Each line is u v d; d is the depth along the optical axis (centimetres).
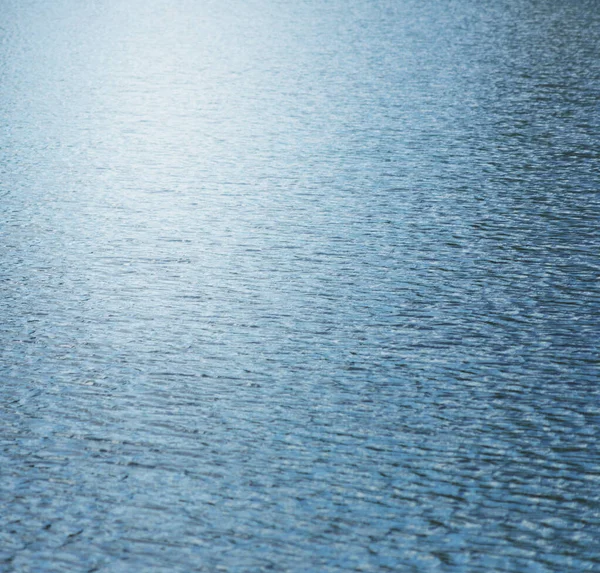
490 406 3241
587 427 3103
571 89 7581
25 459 2961
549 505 2717
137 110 7444
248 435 3086
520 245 4628
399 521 2653
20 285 4281
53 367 3544
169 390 3375
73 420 3184
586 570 2456
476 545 2555
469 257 4503
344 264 4466
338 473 2880
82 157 6262
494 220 4962
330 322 3884
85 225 5038
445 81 8012
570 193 5322
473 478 2847
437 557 2509
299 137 6612
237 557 2512
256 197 5434
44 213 5222
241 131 6800
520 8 11219
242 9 12094
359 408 3241
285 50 9506
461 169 5803
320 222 5019
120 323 3906
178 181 5750
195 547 2555
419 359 3569
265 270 4422
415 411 3219
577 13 10775
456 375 3447
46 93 8019
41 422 3173
